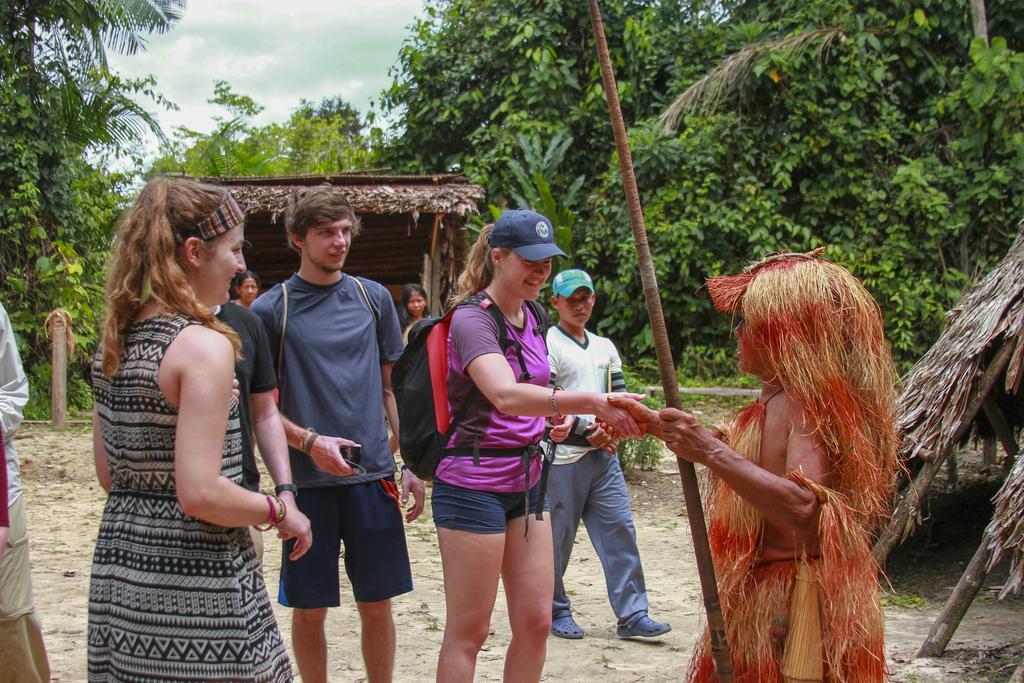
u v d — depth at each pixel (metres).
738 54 14.98
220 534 2.20
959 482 7.68
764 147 15.09
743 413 2.65
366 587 3.52
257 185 12.84
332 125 28.89
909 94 15.11
